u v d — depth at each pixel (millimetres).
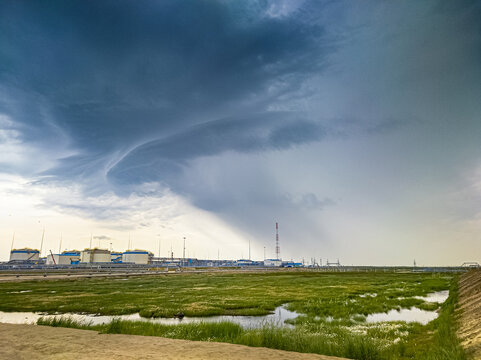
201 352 9531
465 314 16219
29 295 37656
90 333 12922
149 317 23938
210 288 47562
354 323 20188
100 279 71062
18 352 9398
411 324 17922
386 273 104812
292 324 20703
